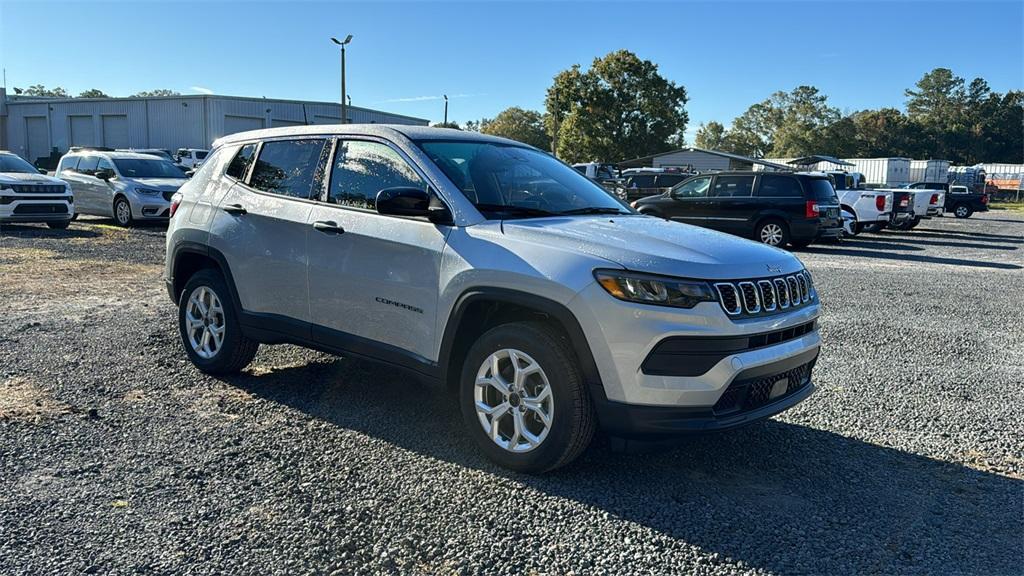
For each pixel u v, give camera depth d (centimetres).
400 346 411
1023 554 310
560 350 351
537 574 286
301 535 309
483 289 368
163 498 338
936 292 1012
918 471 396
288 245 460
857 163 5278
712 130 13388
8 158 1541
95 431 416
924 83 12769
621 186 2853
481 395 383
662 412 333
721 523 330
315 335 451
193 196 537
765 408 360
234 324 503
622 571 290
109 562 284
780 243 1589
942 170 5438
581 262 347
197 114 4975
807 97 11081
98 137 5453
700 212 1669
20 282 898
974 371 601
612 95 6919
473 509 336
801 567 296
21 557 285
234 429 425
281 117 5247
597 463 393
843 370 595
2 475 355
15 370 526
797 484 375
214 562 287
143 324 684
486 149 457
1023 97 12088
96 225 1652
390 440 415
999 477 390
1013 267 1347
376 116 5812
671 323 330
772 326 355
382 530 315
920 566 299
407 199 384
